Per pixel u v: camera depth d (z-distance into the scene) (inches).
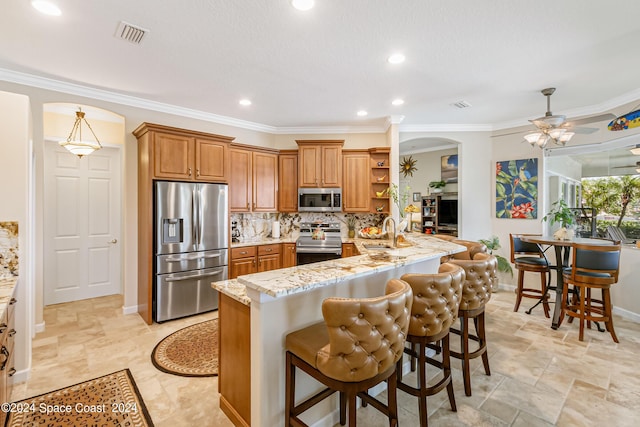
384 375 56.7
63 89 130.5
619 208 154.3
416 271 104.0
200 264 148.0
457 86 133.3
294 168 199.9
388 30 90.1
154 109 155.9
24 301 90.6
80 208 172.2
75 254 170.9
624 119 147.1
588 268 121.5
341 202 192.4
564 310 130.0
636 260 142.0
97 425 73.1
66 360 103.5
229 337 74.0
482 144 200.4
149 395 84.7
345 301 51.2
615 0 76.5
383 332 53.8
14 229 89.4
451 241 139.4
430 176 315.3
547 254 181.5
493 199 199.6
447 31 90.8
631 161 148.9
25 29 89.1
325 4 78.2
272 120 187.8
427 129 200.4
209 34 92.3
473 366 100.7
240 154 183.6
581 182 170.1
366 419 75.4
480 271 85.2
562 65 113.2
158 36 93.3
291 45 98.7
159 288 136.0
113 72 118.8
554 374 95.5
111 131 179.0
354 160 195.6
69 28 88.7
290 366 62.4
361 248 128.0
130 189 148.0
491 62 110.7
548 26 88.0
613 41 96.3
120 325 134.2
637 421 74.4
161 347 113.3
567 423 73.8
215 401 82.1
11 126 89.0
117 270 183.6
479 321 93.3
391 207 186.1
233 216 192.2
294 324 67.3
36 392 85.6
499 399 83.0
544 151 179.9
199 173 149.0
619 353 109.3
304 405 61.9
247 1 76.9
